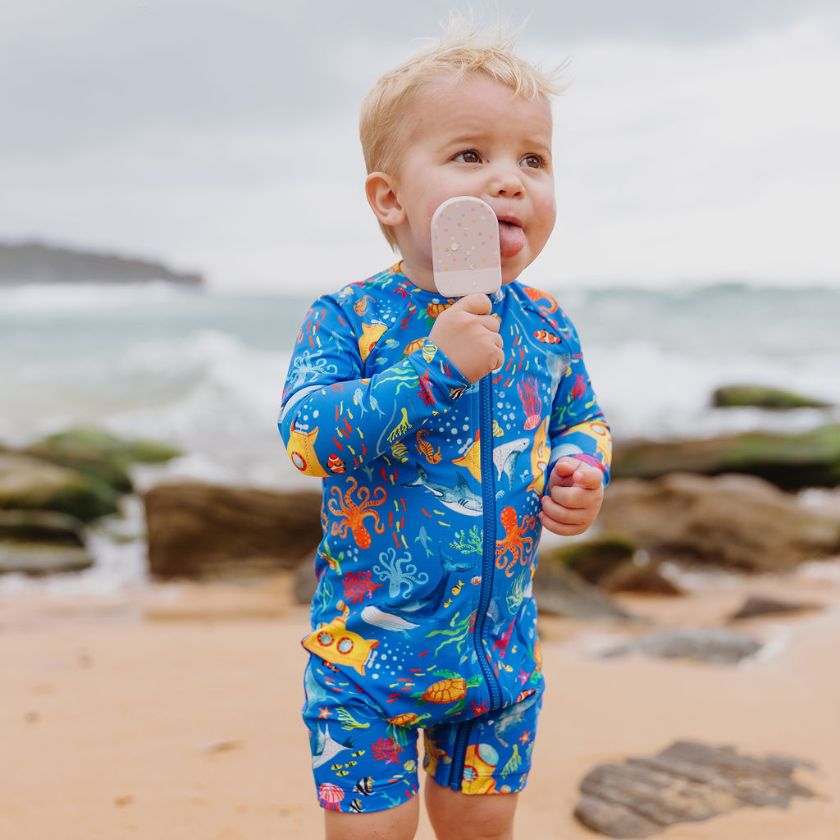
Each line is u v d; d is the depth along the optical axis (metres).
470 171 2.04
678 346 22.98
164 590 8.34
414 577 2.08
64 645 5.39
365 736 2.08
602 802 3.08
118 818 2.94
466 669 2.10
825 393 17.70
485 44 2.14
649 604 7.85
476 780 2.18
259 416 16.78
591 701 4.23
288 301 35.88
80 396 18.78
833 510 10.25
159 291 39.16
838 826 2.95
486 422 2.11
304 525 8.87
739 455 11.80
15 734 3.68
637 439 12.21
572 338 2.33
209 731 3.71
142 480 12.60
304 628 6.11
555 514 2.15
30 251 65.12
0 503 10.16
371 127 2.17
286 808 3.02
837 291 30.05
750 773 3.29
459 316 1.96
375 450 1.98
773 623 6.43
